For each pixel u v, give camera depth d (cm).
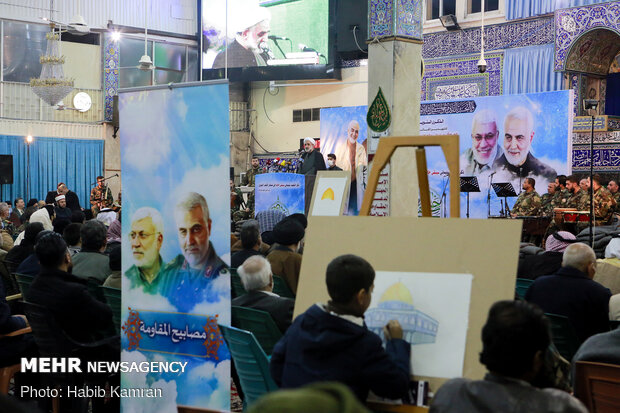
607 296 390
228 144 354
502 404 192
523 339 195
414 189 773
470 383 202
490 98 1334
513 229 246
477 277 244
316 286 270
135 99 377
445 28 1741
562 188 1218
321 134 1644
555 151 1274
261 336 366
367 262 246
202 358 365
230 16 2097
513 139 1312
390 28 754
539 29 1599
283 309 367
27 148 1886
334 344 233
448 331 242
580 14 1506
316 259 274
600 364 288
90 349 417
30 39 1933
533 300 403
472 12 1714
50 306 401
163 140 370
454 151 270
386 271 258
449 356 239
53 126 1939
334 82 2053
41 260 410
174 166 369
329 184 533
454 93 1736
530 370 199
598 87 1616
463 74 1719
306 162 1441
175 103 366
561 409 189
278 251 502
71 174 1959
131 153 380
